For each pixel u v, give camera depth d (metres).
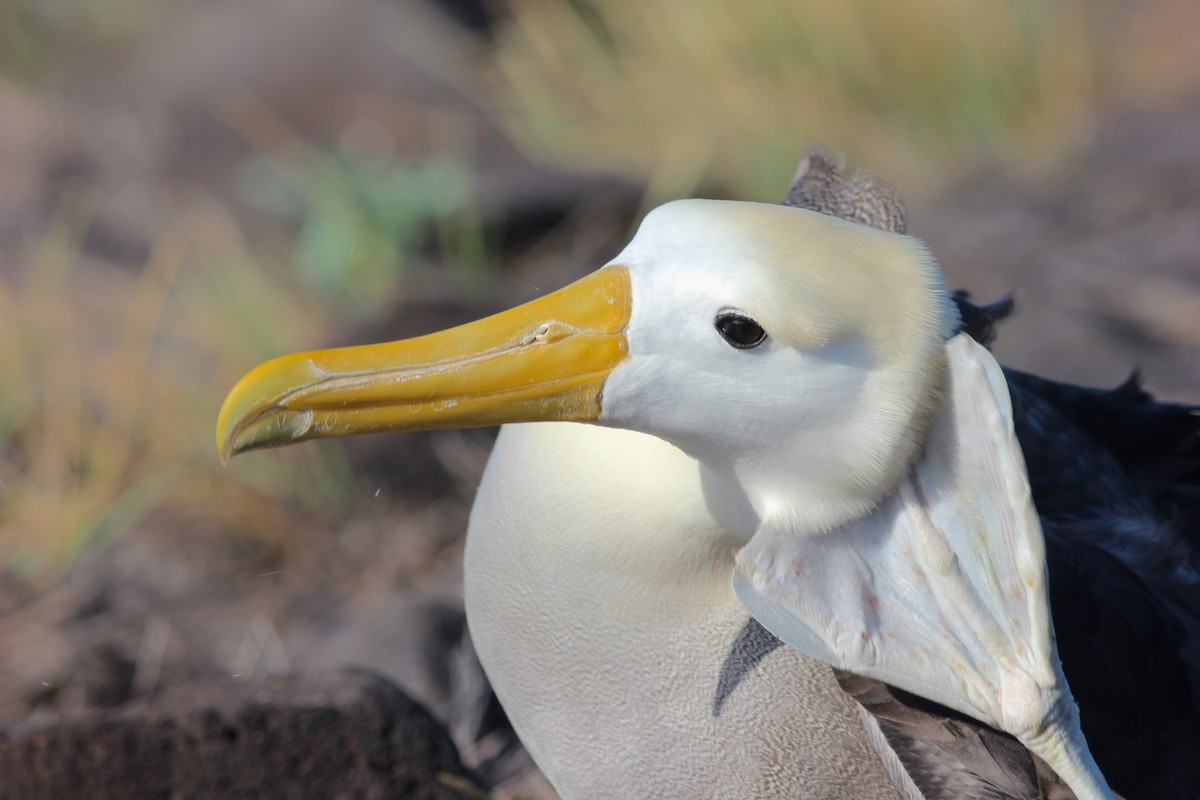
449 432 11.16
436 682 8.80
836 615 4.68
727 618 5.29
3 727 6.92
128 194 15.60
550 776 5.93
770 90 15.45
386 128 15.60
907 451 4.54
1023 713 4.46
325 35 16.48
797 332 4.40
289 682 7.39
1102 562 5.87
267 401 4.63
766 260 4.46
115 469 11.30
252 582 10.48
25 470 11.53
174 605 10.26
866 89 15.36
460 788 7.29
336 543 10.71
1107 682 5.62
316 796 7.11
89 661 9.52
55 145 17.08
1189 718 5.81
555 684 5.52
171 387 12.00
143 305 13.34
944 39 15.20
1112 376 10.91
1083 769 4.52
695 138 15.14
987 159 14.50
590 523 5.15
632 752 5.56
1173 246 12.07
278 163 15.10
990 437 4.46
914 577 4.63
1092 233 12.56
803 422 4.54
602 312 4.62
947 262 12.62
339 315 12.66
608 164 15.13
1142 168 13.21
